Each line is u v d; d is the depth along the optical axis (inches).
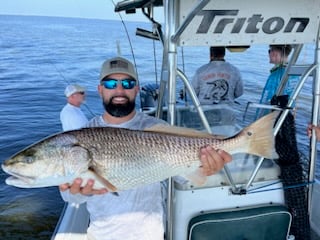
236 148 43.4
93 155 39.0
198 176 43.5
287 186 59.4
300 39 55.3
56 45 808.9
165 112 71.0
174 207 56.2
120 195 45.1
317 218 68.3
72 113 103.5
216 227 55.9
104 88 45.9
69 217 69.2
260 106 59.6
